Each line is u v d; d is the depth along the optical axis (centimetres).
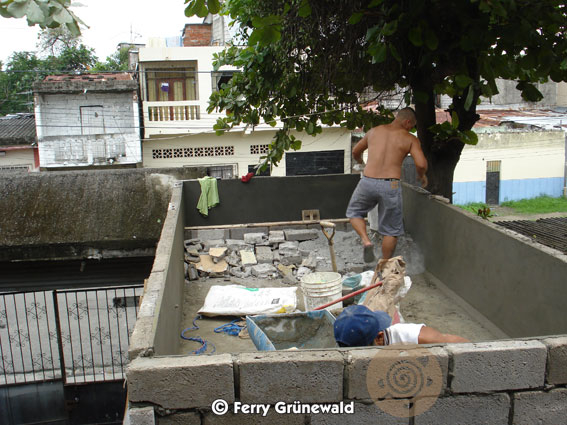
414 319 514
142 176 947
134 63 2478
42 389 945
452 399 324
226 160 2050
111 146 1933
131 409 310
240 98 776
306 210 792
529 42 506
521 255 431
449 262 569
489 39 516
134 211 899
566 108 2884
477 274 505
